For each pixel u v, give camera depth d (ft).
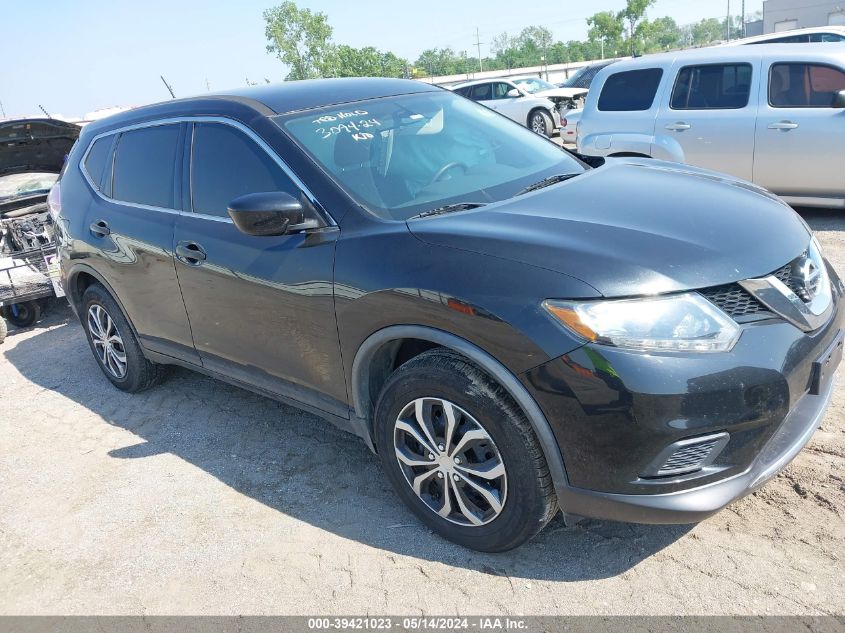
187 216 12.07
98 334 15.76
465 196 10.26
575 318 7.51
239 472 11.97
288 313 10.28
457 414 8.64
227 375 12.37
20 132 22.76
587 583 8.57
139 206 13.24
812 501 9.48
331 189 10.00
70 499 11.83
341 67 269.44
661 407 7.30
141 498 11.55
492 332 7.93
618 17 264.72
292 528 10.28
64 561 10.24
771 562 8.52
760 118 22.47
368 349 9.34
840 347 8.98
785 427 8.56
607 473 7.73
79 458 13.19
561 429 7.78
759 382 7.57
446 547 9.48
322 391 10.51
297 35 261.03
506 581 8.76
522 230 8.57
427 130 11.82
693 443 7.48
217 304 11.57
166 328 13.26
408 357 9.89
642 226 8.54
